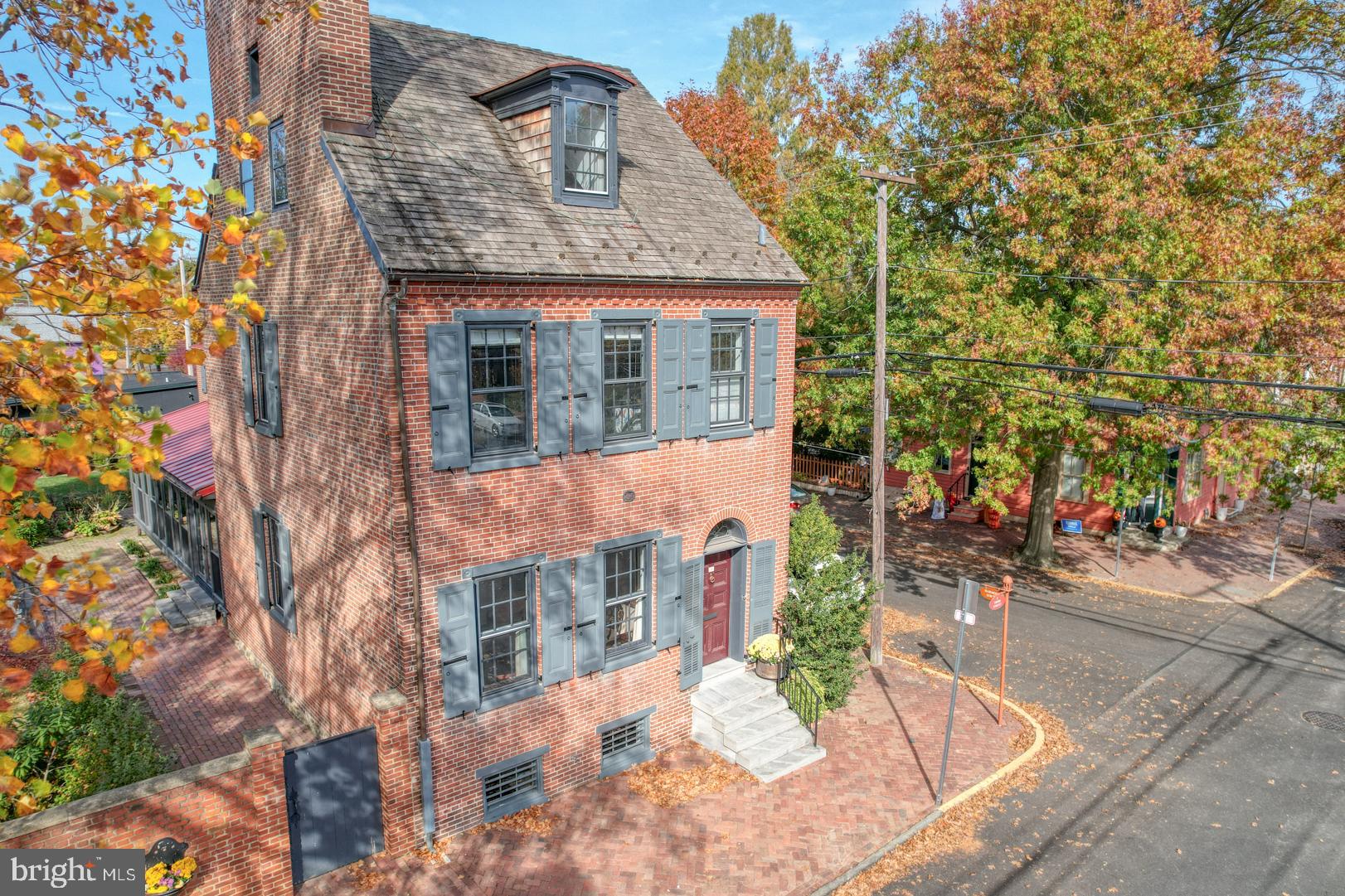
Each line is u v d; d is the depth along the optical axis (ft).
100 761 33.86
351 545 36.11
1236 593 68.08
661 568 40.34
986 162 58.70
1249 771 40.42
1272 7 71.82
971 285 59.36
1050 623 60.34
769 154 104.12
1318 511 102.27
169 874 25.88
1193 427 51.88
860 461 105.29
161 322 21.98
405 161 35.06
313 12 29.01
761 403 44.21
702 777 39.09
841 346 71.61
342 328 34.17
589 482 37.09
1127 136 52.39
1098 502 86.17
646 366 39.01
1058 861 33.37
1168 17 56.08
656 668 40.96
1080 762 41.06
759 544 45.52
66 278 18.81
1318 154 56.70
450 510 32.83
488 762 35.04
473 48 45.96
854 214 70.08
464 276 31.45
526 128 39.52
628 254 37.93
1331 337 52.65
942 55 63.52
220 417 51.60
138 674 49.16
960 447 63.87
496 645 35.58
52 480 90.74
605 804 36.86
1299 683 50.49
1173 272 51.19
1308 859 33.73
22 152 15.75
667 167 46.91
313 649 41.68
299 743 41.65
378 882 31.30
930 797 37.60
